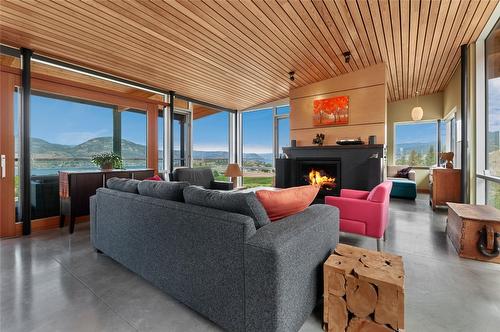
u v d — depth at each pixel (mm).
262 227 1376
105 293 1760
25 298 1685
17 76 3076
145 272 1871
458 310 1539
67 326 1407
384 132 4133
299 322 1326
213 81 4602
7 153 3006
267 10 2506
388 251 2496
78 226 3512
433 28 2951
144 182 2059
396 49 3520
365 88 4262
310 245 1434
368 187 4094
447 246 2617
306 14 2594
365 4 2453
